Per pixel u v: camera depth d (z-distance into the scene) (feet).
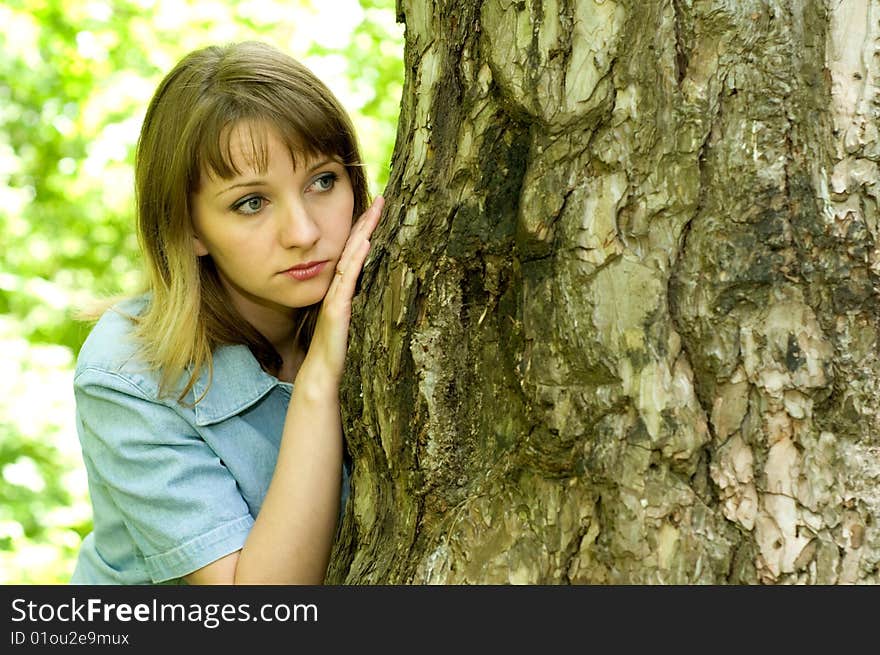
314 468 5.18
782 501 3.76
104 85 19.88
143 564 6.14
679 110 3.87
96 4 19.81
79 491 17.31
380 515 4.96
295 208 5.29
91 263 24.04
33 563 15.67
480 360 4.55
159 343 5.69
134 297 6.34
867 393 3.76
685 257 3.87
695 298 3.84
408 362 4.65
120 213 21.80
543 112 4.11
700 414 3.82
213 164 5.22
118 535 6.20
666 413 3.82
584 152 4.04
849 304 3.77
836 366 3.77
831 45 3.81
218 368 5.90
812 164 3.81
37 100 21.80
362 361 4.89
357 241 5.25
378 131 20.58
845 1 3.82
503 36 4.25
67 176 21.94
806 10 3.84
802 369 3.77
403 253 4.71
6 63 19.97
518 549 4.11
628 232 3.94
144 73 19.98
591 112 4.00
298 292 5.43
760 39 3.83
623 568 3.83
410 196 4.77
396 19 5.24
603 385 3.93
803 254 3.80
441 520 4.50
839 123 3.79
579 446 3.96
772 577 3.74
